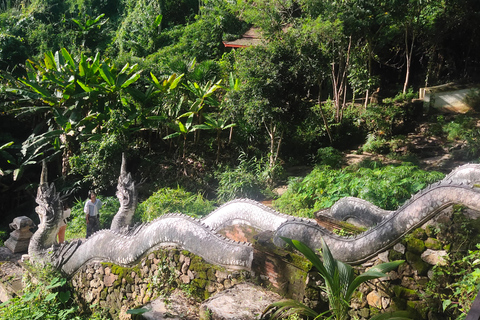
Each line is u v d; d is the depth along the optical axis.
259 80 12.18
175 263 5.18
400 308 3.79
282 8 14.91
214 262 4.85
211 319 3.93
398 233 3.87
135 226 5.99
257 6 14.43
